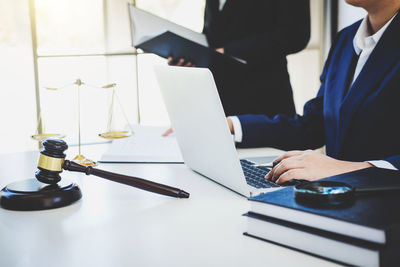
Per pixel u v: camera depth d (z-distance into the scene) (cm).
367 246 61
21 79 344
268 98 260
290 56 354
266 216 74
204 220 86
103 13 356
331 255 66
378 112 133
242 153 155
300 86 359
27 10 339
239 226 82
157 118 384
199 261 68
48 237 79
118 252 72
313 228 68
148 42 207
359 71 148
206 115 100
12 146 344
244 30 255
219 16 257
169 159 140
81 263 68
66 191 97
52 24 359
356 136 138
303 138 167
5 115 342
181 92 110
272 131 164
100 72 369
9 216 90
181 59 222
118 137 135
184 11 390
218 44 244
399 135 131
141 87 378
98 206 96
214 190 108
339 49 162
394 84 130
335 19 357
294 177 102
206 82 93
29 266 67
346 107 140
